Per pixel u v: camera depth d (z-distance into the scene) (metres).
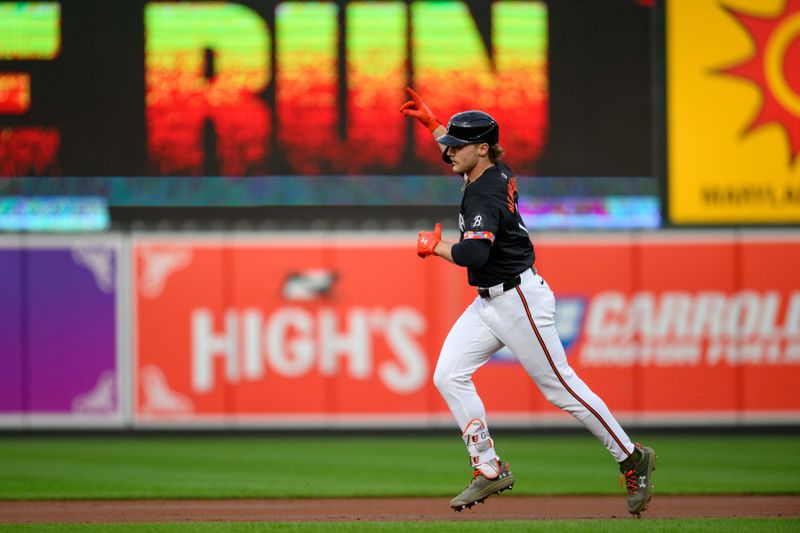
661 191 31.72
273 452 29.45
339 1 30.69
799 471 25.50
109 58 30.75
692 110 31.66
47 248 31.62
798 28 31.77
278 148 31.08
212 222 31.61
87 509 19.81
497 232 15.05
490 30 30.94
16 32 30.64
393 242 31.73
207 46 30.75
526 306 15.20
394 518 18.05
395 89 30.91
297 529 16.03
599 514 18.47
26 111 30.84
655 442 31.34
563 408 15.69
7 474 25.31
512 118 31.17
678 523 16.34
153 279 31.84
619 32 31.34
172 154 31.08
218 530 16.05
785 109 31.81
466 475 25.16
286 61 30.78
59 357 31.88
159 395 31.89
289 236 31.67
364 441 31.67
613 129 31.45
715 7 31.61
